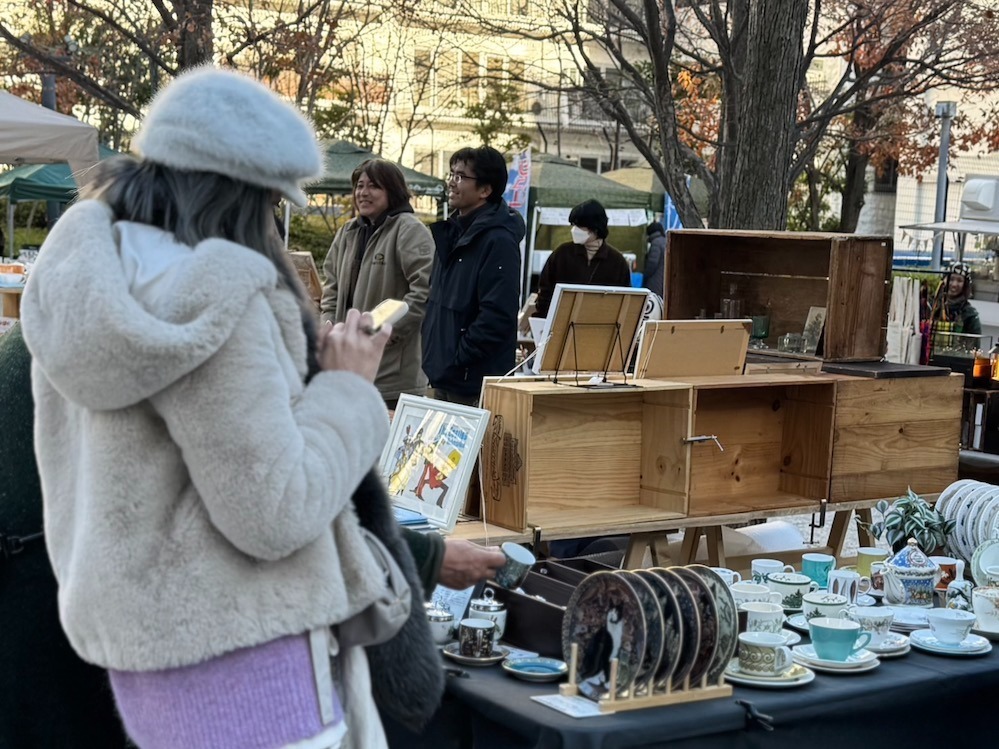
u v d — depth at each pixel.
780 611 2.85
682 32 12.28
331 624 1.72
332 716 1.71
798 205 20.00
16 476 2.06
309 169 1.72
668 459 4.08
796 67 7.20
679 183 8.80
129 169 1.71
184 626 1.58
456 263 4.73
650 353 4.01
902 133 15.55
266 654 1.64
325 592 1.67
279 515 1.55
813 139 10.00
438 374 4.78
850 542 6.25
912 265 16.67
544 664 2.62
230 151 1.64
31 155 7.86
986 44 11.63
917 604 3.34
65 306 1.53
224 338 1.54
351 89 17.25
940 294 9.46
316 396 1.70
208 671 1.61
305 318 1.80
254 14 14.62
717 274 5.18
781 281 4.94
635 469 4.18
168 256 1.62
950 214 22.67
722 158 9.30
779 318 4.95
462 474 3.56
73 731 2.14
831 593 3.17
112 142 15.82
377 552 1.84
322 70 13.91
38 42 13.82
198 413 1.53
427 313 4.94
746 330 4.21
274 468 1.54
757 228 7.25
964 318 9.37
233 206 1.68
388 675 1.92
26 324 1.59
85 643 1.64
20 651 2.08
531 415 3.65
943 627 2.88
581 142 23.47
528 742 2.29
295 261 7.14
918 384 4.57
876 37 11.05
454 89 19.31
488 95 18.97
